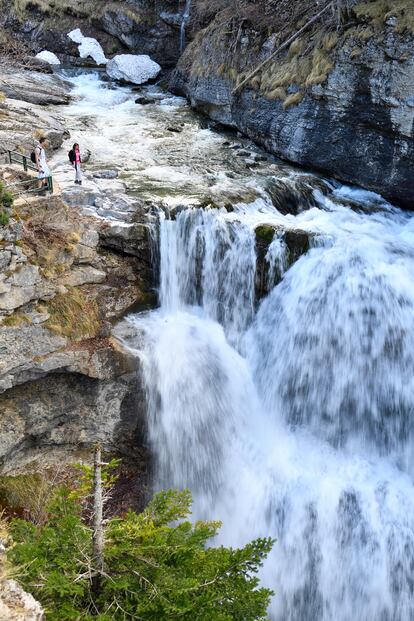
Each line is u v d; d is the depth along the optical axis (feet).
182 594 26.35
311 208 79.97
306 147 86.84
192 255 68.49
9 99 104.01
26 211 57.88
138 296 65.31
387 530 55.93
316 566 56.85
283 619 57.11
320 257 66.33
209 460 62.54
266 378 66.23
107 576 26.18
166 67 136.77
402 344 63.05
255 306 68.64
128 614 26.17
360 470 60.39
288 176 85.25
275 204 77.97
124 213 66.49
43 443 57.21
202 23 125.18
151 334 62.69
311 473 60.03
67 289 58.95
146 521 29.94
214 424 62.80
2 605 25.14
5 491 53.16
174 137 99.30
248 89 97.91
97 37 141.28
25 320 53.72
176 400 61.36
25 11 140.46
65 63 137.69
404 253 68.59
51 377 56.24
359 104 79.77
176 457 61.87
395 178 78.89
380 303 64.03
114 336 60.34
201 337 64.95
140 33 136.05
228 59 102.89
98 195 68.95
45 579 25.75
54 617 25.40
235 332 68.44
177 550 28.25
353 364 64.13
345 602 56.08
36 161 66.23
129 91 125.39
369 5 78.33
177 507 31.27
